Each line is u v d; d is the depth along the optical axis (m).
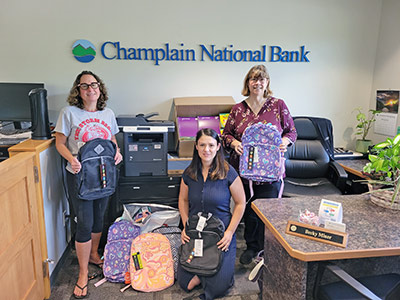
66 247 2.49
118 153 2.20
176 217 2.46
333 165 2.80
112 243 2.28
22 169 1.67
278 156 2.21
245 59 3.08
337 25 3.17
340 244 1.28
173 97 3.05
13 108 2.70
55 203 2.25
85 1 2.76
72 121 2.04
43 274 1.97
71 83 2.86
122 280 2.18
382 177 1.75
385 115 3.15
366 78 3.34
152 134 2.56
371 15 3.20
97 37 2.82
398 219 1.54
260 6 3.01
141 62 2.94
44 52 2.79
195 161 2.07
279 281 1.48
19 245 1.63
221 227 1.97
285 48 3.13
